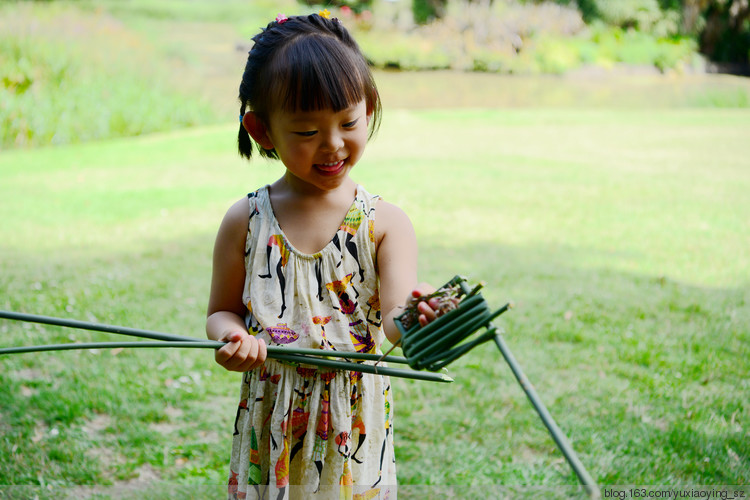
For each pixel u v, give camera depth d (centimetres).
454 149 1128
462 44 2183
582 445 311
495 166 991
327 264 193
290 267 193
